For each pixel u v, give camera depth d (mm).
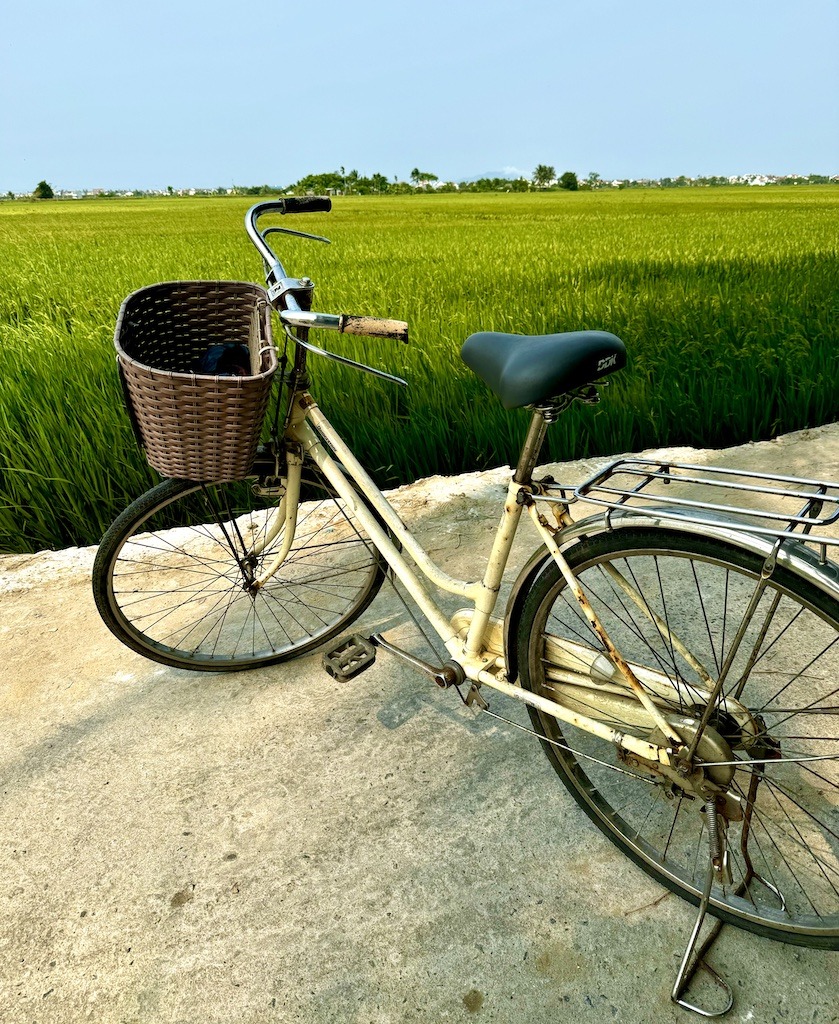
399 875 1753
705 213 28734
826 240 13305
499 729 2166
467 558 3059
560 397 1360
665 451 4039
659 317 5668
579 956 1557
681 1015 1446
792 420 4312
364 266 11156
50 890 1774
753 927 1536
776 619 2494
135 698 2398
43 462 3646
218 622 2758
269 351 1753
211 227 27484
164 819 1944
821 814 1818
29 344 5359
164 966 1596
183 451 1768
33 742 2234
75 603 2951
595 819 1768
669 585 2723
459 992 1507
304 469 2221
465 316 5805
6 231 27406
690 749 1410
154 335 2012
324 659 2195
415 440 4082
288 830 1890
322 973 1559
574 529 1434
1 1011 1530
